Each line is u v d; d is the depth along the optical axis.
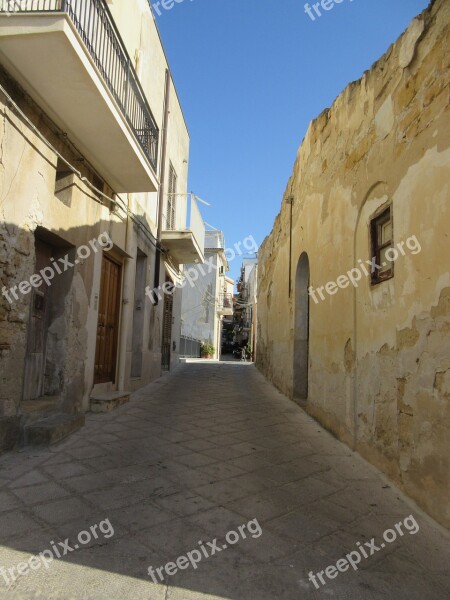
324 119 6.91
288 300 9.41
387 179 4.39
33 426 4.81
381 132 4.60
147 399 8.16
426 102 3.66
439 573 2.64
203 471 4.25
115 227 7.75
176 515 3.27
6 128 4.30
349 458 4.82
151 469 4.22
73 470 4.08
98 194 6.86
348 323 5.39
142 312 9.96
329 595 2.39
